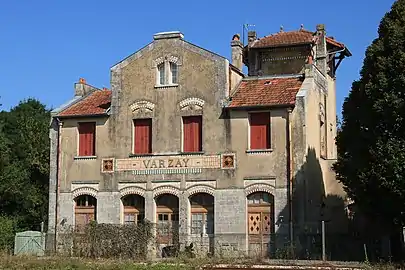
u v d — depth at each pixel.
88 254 35.06
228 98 36.72
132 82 38.38
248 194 35.28
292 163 34.72
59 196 38.75
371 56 30.47
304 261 29.95
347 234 35.66
